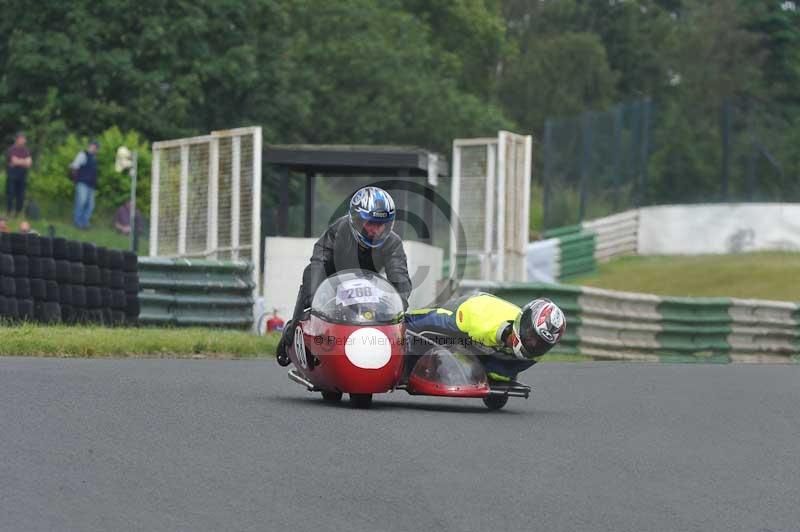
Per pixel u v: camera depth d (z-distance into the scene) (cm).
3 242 4500
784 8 19938
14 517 1653
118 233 8869
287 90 12606
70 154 9425
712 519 1858
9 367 3169
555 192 10069
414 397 3203
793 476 2242
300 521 1705
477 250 6906
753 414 3167
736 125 10806
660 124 11069
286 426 2403
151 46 11244
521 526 1742
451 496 1889
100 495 1781
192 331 4678
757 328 6338
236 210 6181
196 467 1983
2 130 11200
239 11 11781
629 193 10731
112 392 2722
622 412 3072
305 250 6162
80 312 4822
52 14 11269
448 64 18138
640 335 5856
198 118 11981
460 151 6975
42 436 2147
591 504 1900
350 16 14900
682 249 10588
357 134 14475
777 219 10338
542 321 2808
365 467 2053
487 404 3008
